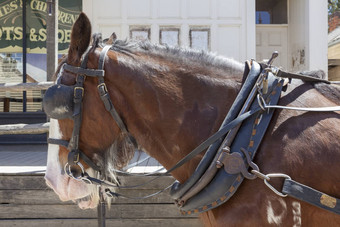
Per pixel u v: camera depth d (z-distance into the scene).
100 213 2.43
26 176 2.79
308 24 6.33
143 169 2.98
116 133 1.52
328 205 1.24
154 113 1.49
